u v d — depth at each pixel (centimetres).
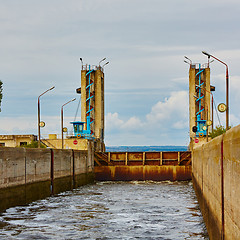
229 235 1231
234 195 1134
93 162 6444
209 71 7338
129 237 2105
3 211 2914
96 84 7625
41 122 4612
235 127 1154
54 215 2817
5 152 2928
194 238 2045
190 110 7406
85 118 7506
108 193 4516
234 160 1139
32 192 3572
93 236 2133
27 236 2120
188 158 6378
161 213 2908
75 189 5081
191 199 3831
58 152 4491
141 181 6372
